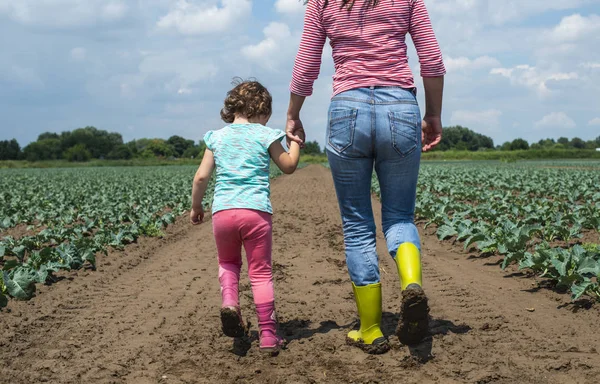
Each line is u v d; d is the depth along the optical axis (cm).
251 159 402
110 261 802
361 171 378
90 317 517
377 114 362
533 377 339
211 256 848
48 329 479
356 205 386
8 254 819
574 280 523
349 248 392
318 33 384
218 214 396
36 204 1617
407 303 326
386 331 440
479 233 759
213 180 2752
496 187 2247
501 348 391
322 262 771
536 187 1855
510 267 676
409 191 382
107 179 3616
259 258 402
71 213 1368
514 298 532
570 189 1741
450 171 3575
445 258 774
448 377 345
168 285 653
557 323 447
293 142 412
